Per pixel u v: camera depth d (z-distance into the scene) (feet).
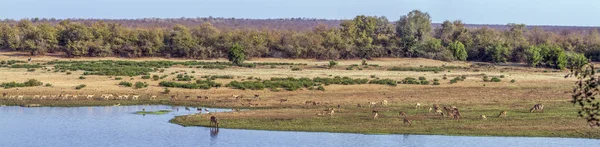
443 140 268.62
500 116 317.63
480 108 352.49
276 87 446.60
